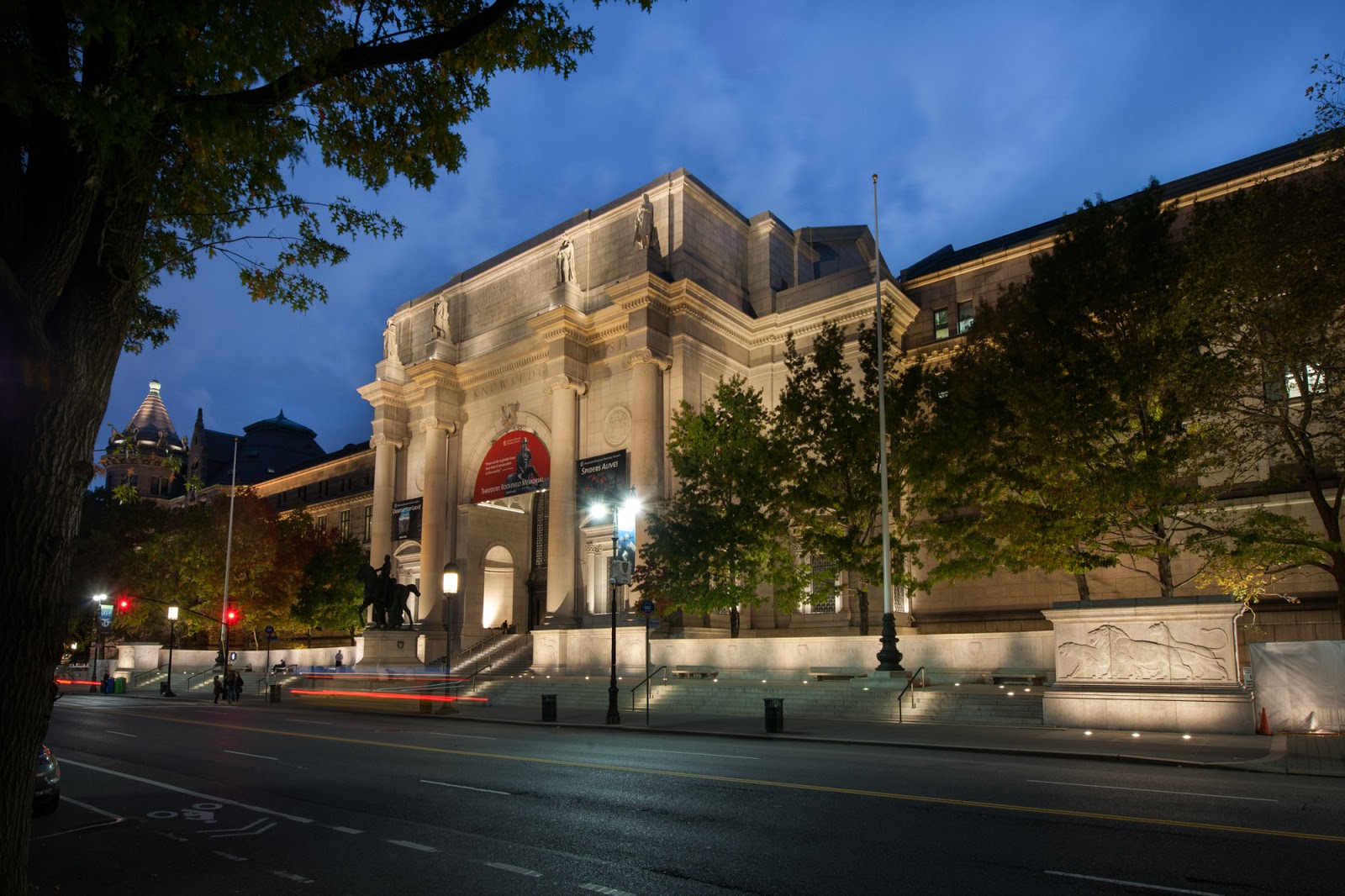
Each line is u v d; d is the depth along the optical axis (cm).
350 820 1195
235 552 6219
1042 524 2864
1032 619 4159
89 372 635
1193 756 1717
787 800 1274
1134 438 2744
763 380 4909
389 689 4653
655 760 1789
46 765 1257
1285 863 888
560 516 4722
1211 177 4384
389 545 5984
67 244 630
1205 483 3653
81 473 623
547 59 993
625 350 4800
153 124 710
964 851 954
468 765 1745
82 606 7044
